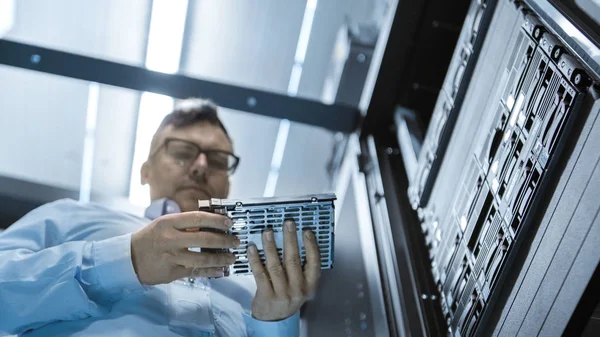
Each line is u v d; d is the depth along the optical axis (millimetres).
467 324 1251
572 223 981
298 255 1191
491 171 1286
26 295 1241
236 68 3209
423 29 2256
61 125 3412
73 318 1259
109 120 3369
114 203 2539
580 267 944
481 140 1376
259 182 3391
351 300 1743
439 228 1546
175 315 1306
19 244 1367
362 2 3041
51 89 3338
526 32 1248
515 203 1143
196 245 1181
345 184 2381
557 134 1042
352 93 2584
